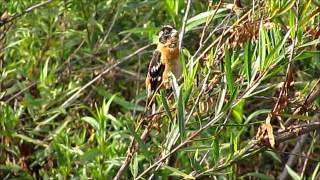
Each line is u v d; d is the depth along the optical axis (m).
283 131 4.98
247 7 6.25
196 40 7.54
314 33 4.94
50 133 7.25
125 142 6.75
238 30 5.06
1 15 7.96
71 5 8.27
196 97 5.17
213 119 4.93
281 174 7.70
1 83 8.05
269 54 4.74
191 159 5.38
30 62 8.17
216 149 5.18
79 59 8.43
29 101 7.38
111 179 6.43
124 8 7.68
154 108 5.77
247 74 4.79
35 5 7.93
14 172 7.62
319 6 4.97
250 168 7.68
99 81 8.25
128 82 8.48
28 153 7.58
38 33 8.31
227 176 6.27
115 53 8.72
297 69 6.79
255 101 7.46
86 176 6.50
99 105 8.20
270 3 4.98
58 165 6.83
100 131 6.36
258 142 5.04
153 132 6.07
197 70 5.13
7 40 8.17
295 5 5.05
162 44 6.09
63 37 8.38
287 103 4.82
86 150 6.93
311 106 5.08
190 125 5.26
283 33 5.38
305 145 7.76
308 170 7.55
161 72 6.07
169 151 5.17
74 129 7.67
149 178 5.41
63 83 8.23
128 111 7.68
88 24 8.43
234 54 5.18
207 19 5.62
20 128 7.47
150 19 8.19
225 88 4.89
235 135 5.82
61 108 7.30
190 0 5.51
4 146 7.48
